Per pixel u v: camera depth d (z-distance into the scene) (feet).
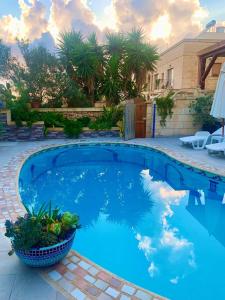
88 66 48.52
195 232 16.87
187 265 13.35
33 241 9.79
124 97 52.31
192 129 43.98
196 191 24.43
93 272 10.51
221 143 30.50
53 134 43.39
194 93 43.14
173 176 29.12
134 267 13.15
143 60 50.67
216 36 60.54
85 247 14.98
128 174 29.71
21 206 16.94
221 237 16.22
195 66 57.11
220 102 25.68
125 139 41.68
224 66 25.59
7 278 10.00
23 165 27.61
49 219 10.97
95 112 48.29
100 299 9.16
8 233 10.07
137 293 9.48
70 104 49.08
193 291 11.50
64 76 47.70
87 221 18.43
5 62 45.60
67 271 10.51
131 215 19.40
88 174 29.60
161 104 42.73
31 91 46.44
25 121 41.14
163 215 19.44
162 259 13.88
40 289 9.50
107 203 21.68
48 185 25.98
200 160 28.45
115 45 51.26
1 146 37.04
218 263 13.53
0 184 21.08
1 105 38.52
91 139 43.29
